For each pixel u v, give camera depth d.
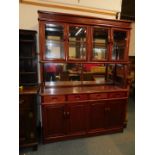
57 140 2.28
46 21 2.06
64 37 2.19
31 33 2.23
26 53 2.36
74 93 2.24
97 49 2.49
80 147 2.16
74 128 2.32
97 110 2.40
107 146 2.20
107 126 2.51
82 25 2.24
